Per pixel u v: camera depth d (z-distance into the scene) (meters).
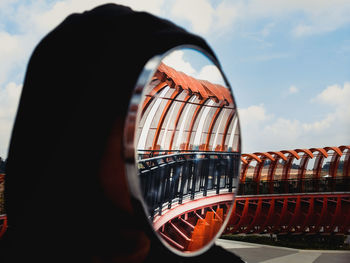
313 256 10.14
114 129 0.78
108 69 0.83
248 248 11.23
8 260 0.90
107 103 0.80
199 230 1.44
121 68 0.81
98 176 0.80
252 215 17.55
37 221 0.88
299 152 17.84
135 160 0.76
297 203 16.91
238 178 1.28
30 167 0.89
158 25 0.95
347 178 16.78
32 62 1.00
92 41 0.90
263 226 16.86
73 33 0.96
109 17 0.96
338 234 16.84
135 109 0.77
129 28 0.90
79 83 0.85
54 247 0.86
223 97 1.19
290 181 17.44
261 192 17.45
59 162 0.83
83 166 0.80
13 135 0.95
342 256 10.12
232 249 10.90
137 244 0.93
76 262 0.85
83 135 0.80
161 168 5.10
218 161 5.88
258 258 9.70
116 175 0.80
